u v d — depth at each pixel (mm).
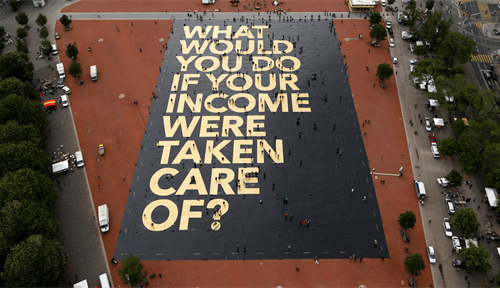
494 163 123562
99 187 123562
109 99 151625
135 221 115125
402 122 143375
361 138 138000
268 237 111375
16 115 126250
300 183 124312
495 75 162750
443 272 104312
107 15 193875
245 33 182750
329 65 166500
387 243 110125
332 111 147375
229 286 101812
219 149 134000
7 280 91625
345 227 113625
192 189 122562
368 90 155500
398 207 118562
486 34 184875
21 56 153625
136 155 132500
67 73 162625
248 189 122562
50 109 146750
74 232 112875
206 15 194125
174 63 167375
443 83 141875
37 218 100688
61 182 125062
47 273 94125
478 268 100312
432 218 116000
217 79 159750
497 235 111062
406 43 179000
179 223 114500
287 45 176375
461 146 125875
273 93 154125
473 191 122312
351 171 127938
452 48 161375
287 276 103562
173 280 102688
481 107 132250
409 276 103188
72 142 136750
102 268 105562
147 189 122875
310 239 110875
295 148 134500
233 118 144375
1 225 96625
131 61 168125
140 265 99125
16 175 106500
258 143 135875
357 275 103625
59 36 180375
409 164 130000
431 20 170125
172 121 143375
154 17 192750
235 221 114812
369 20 183875
